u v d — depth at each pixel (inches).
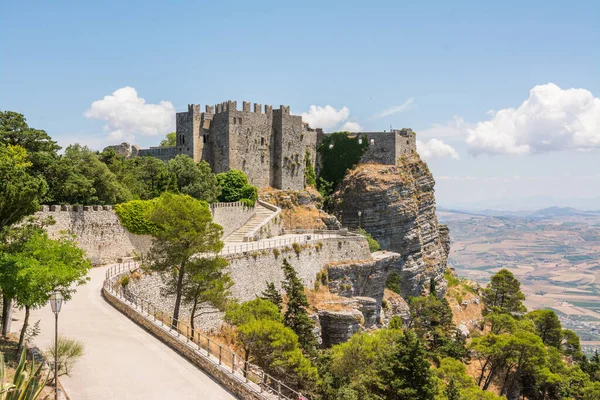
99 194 2824.8
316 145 5590.6
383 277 3821.4
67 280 1175.0
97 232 2406.5
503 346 2886.3
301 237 3639.3
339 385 1822.1
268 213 4200.3
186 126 4498.0
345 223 5142.7
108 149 3629.4
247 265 2632.9
